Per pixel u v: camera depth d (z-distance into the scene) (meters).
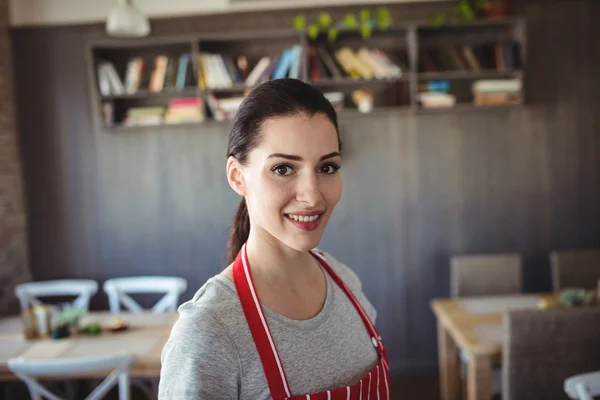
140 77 3.75
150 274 4.03
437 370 3.98
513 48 3.65
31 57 3.92
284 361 0.78
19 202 3.94
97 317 3.05
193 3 3.86
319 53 3.72
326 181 0.79
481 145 3.88
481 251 3.94
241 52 3.88
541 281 3.94
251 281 0.80
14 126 3.93
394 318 3.98
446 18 3.79
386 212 3.93
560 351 2.19
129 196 4.00
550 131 3.86
